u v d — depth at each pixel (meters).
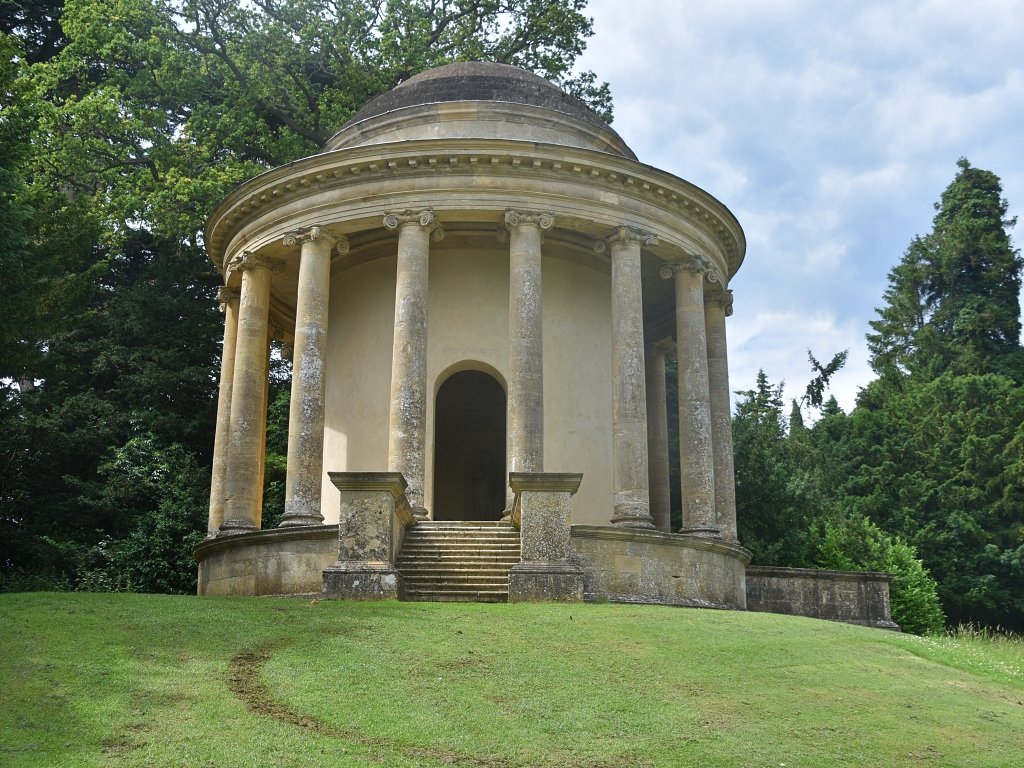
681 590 26.70
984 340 72.25
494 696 13.64
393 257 32.47
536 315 27.97
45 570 36.16
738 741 12.55
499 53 50.31
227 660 14.66
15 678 13.04
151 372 43.50
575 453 31.23
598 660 15.72
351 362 32.47
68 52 43.72
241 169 43.25
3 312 26.83
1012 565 55.31
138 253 48.50
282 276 33.91
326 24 47.28
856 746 12.84
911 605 39.66
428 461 30.66
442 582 23.23
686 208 30.95
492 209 28.56
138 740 11.30
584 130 32.53
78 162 41.72
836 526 45.03
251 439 30.66
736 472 44.34
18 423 39.41
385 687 13.68
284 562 26.16
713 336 33.53
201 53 46.50
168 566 37.62
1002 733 14.01
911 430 63.78
